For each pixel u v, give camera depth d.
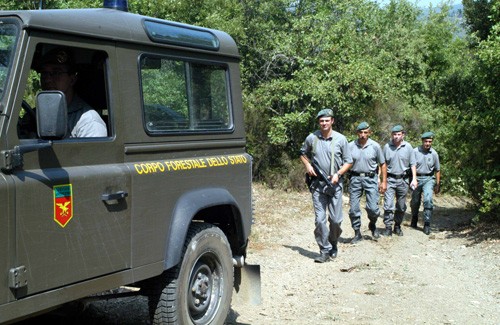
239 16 18.97
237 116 6.05
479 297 8.14
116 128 4.59
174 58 5.23
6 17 3.98
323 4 20.41
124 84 4.69
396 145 12.84
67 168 4.15
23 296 3.82
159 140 4.98
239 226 5.99
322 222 9.73
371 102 19.52
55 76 4.54
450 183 15.84
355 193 11.90
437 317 7.12
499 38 12.03
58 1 12.54
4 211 3.68
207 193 5.41
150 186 4.80
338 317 6.94
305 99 18.72
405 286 8.52
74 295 4.16
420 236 13.09
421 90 23.08
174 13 16.59
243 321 6.55
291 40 18.77
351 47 18.84
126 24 4.76
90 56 4.61
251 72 19.72
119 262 4.53
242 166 6.01
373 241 12.11
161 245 4.93
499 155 13.41
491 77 12.49
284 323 6.59
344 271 9.29
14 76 3.82
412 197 14.05
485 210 12.13
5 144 3.73
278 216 14.09
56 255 4.02
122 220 4.55
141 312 6.39
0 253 3.66
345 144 9.66
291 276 8.80
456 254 11.10
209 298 5.64
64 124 3.73
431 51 25.88
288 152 18.98
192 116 5.44
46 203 3.94
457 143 14.17
